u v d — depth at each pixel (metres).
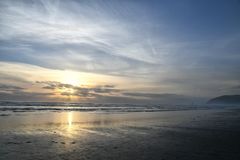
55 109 50.28
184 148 11.65
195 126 21.98
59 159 9.25
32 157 9.48
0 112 35.12
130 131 18.34
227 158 9.68
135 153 10.46
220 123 25.02
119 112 46.84
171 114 43.22
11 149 10.80
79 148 11.42
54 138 14.31
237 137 15.30
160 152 10.68
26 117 27.75
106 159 9.34
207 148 11.63
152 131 18.34
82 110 51.38
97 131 18.11
